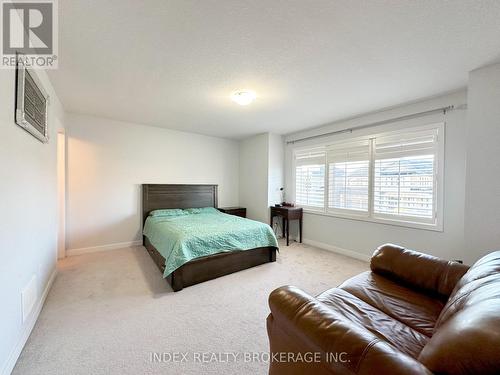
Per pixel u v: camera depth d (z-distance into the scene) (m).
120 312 2.01
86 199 3.66
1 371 1.24
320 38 1.69
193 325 1.85
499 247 1.98
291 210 4.28
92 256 3.49
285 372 1.04
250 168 5.18
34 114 1.74
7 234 1.32
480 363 0.60
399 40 1.71
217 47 1.80
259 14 1.44
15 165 1.44
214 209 4.75
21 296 1.54
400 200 3.11
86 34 1.64
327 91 2.63
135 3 1.35
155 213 4.07
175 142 4.58
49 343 1.60
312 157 4.36
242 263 3.04
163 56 1.93
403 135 3.09
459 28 1.57
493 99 2.02
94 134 3.71
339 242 3.86
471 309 0.78
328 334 0.84
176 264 2.41
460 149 2.61
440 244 2.77
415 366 0.66
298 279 2.75
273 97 2.81
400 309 1.38
